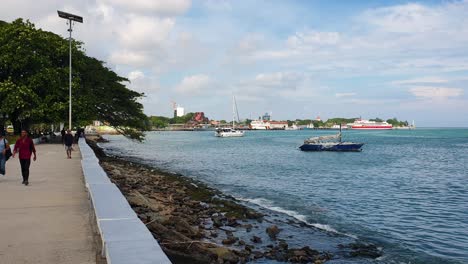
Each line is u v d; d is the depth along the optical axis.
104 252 6.63
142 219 12.27
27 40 43.78
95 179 11.98
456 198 24.36
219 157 58.09
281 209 20.42
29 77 43.22
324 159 54.34
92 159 19.73
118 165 35.25
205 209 18.66
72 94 46.06
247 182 31.14
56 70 45.16
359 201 23.17
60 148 38.00
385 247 14.20
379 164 47.09
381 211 20.44
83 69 49.56
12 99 41.09
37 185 14.79
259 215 17.94
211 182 31.02
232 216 17.53
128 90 53.81
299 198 23.94
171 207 17.42
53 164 22.70
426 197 24.72
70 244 7.49
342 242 14.56
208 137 162.75
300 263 11.78
